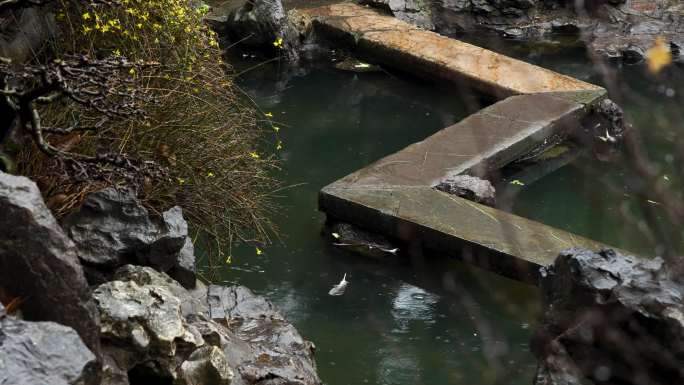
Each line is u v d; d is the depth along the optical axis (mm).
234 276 6188
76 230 4707
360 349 5492
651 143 8195
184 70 5879
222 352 4207
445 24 11656
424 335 5645
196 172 5719
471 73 9688
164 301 4219
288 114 9133
